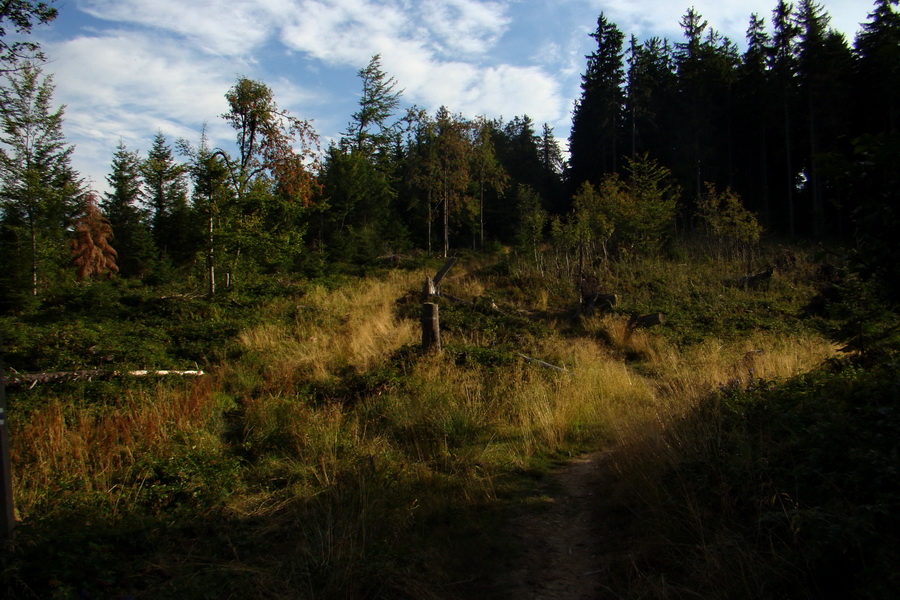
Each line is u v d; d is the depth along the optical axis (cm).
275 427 709
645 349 1348
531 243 2917
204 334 1289
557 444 688
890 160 297
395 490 508
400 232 3838
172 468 558
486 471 578
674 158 4138
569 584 367
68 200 2153
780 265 2225
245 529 440
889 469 285
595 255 2589
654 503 429
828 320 1388
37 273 1881
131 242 3794
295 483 541
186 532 434
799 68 3428
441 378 898
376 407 800
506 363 995
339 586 336
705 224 3481
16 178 1917
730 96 4066
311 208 2169
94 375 871
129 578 347
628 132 4453
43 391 813
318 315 1562
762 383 569
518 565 397
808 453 370
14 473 528
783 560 290
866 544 259
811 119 3359
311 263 2519
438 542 425
